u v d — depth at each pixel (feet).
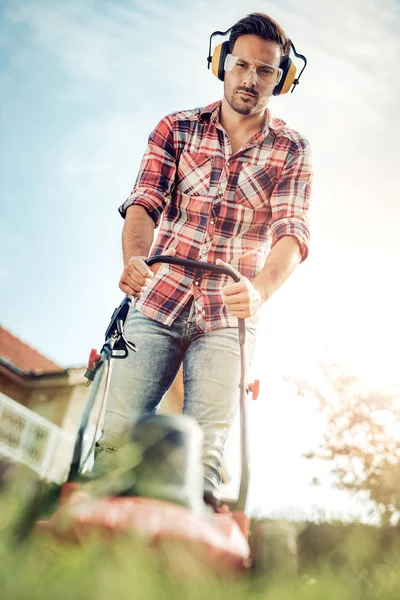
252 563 8.37
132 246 11.33
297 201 12.01
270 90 11.93
